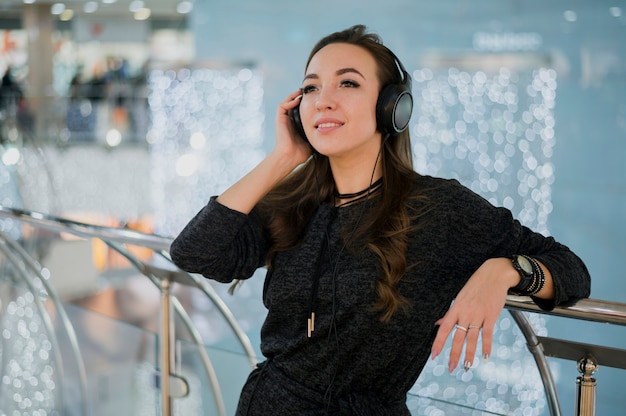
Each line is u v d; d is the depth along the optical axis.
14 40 9.55
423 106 7.43
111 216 8.00
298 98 1.33
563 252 1.19
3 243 2.45
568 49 7.25
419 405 1.35
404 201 1.21
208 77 8.54
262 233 1.37
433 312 1.21
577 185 7.05
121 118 8.36
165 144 8.41
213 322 5.58
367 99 1.24
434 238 1.19
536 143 7.12
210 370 1.77
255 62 8.60
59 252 2.76
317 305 1.24
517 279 1.12
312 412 1.25
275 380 1.29
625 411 4.04
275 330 1.33
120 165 8.15
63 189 7.82
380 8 7.98
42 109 8.37
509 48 7.43
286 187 1.40
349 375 1.24
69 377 2.28
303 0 8.38
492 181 7.09
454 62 7.49
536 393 3.23
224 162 8.48
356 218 1.25
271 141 8.52
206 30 8.81
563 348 1.26
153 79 8.50
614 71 7.10
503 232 1.20
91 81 9.00
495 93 7.30
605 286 6.68
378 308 1.18
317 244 1.27
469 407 1.29
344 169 1.28
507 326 4.81
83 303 2.76
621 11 7.07
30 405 2.46
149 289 4.43
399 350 1.22
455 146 7.22
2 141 7.08
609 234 6.86
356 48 1.26
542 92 7.22
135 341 2.00
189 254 1.32
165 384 1.90
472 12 7.60
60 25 9.66
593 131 7.11
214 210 1.31
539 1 7.34
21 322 2.48
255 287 6.06
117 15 9.93
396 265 1.17
